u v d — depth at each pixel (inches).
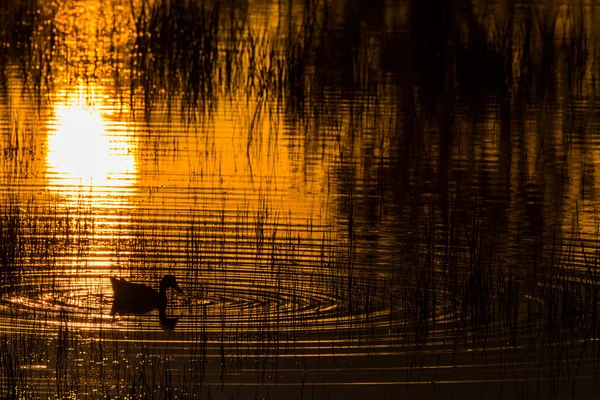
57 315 1656.0
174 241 2014.0
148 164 2564.0
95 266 1881.2
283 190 2388.0
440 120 3137.3
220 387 1409.9
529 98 3432.6
